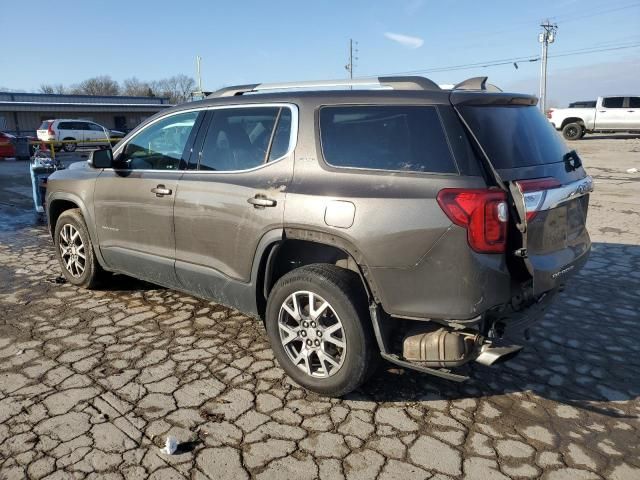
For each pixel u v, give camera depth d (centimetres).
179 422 310
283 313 345
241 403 330
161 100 5491
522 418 317
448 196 283
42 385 348
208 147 398
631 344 412
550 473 270
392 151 310
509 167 296
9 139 2186
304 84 371
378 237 298
